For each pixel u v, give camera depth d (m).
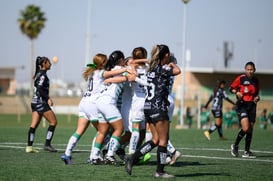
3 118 118.56
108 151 27.91
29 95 166.50
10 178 23.19
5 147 38.88
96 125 28.16
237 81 33.97
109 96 27.25
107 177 23.59
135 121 28.58
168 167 27.62
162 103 23.11
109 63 28.14
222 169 26.91
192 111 113.00
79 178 23.28
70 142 27.98
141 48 27.59
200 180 23.09
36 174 24.41
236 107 34.12
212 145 44.00
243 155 33.78
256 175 24.91
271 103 126.75
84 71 28.00
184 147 41.59
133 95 28.58
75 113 154.00
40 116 35.28
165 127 23.14
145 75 27.47
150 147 23.89
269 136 58.59
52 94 162.12
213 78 145.88
